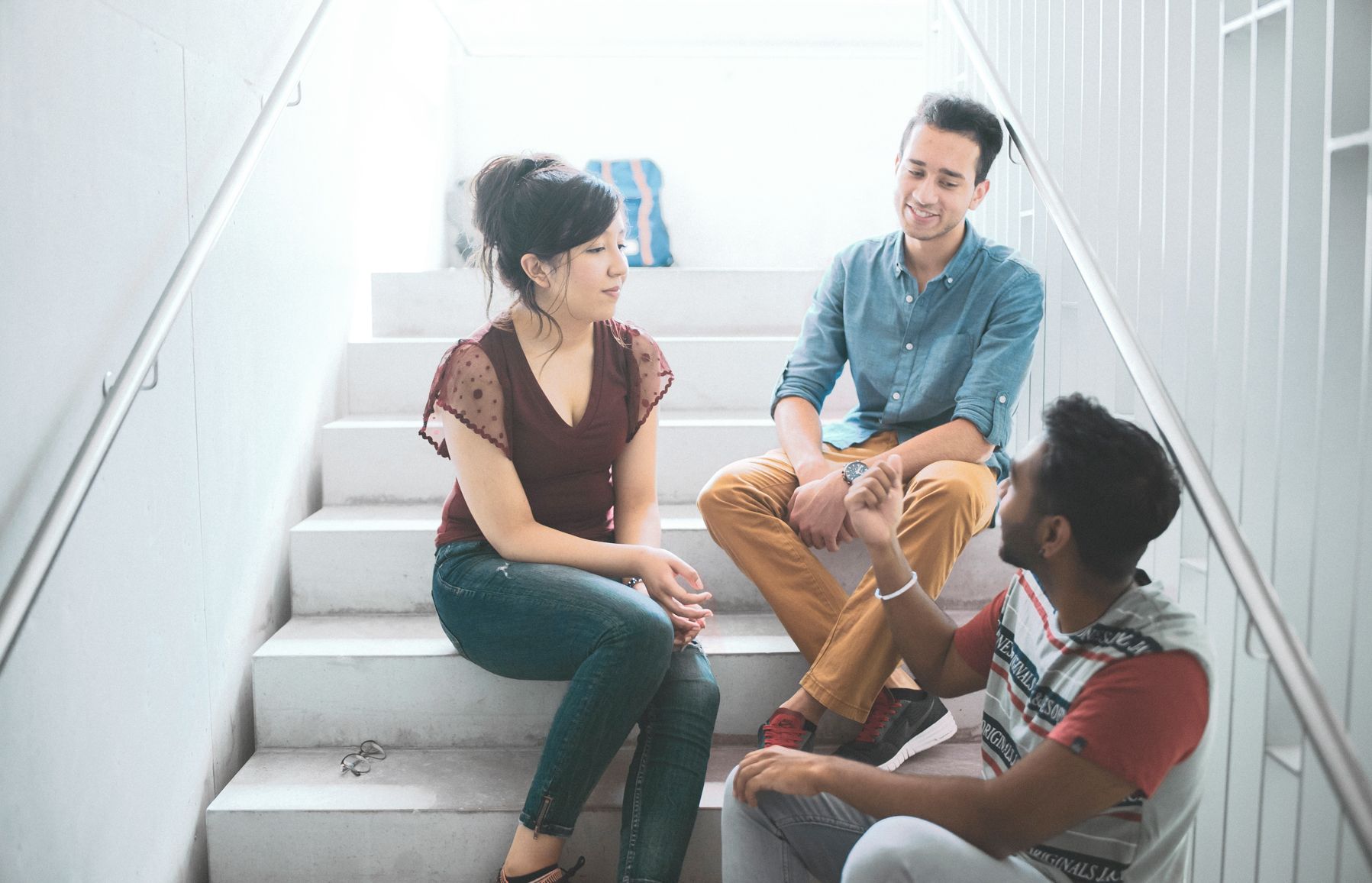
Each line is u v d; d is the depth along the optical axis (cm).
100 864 145
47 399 131
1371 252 123
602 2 381
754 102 395
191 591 173
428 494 241
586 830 173
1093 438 113
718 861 172
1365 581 135
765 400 271
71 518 121
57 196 133
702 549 216
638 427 188
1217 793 160
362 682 192
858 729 190
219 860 172
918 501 178
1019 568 125
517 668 172
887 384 206
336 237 256
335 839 171
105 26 143
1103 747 107
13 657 126
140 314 153
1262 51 148
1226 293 159
